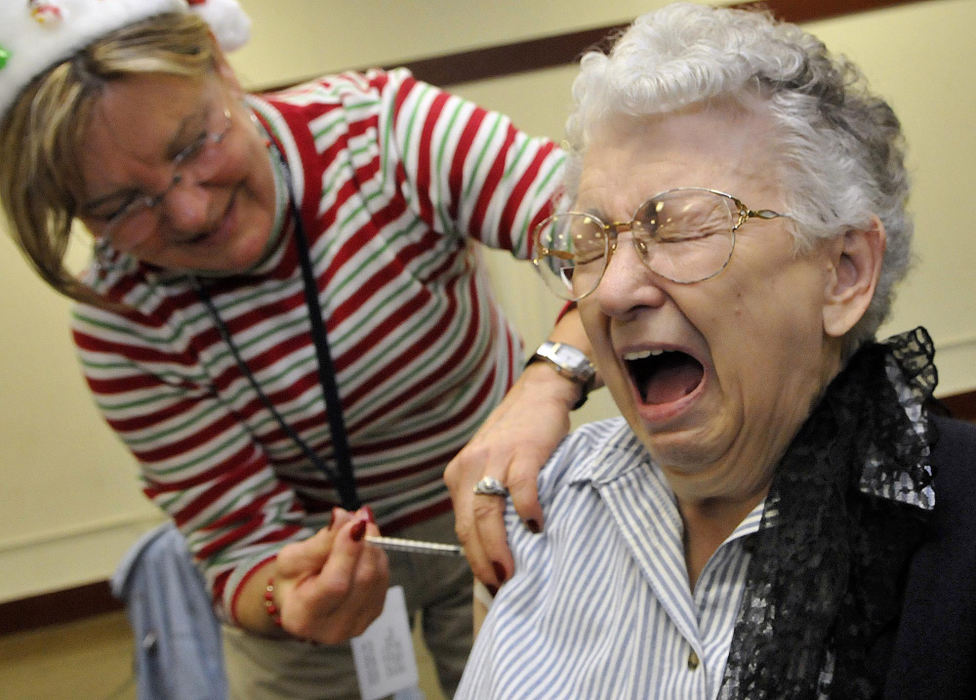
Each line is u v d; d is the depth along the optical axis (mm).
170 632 1813
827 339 870
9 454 3377
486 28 3129
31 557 3457
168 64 979
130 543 3520
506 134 1290
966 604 731
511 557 1085
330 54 3119
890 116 879
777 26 869
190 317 1269
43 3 935
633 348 866
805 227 808
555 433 1167
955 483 796
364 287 1301
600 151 877
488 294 1524
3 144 997
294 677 1547
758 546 828
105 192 1028
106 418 1325
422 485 1516
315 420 1362
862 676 756
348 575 1183
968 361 3316
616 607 941
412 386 1380
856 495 816
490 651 1004
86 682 3105
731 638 846
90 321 1275
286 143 1233
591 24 3143
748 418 848
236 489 1354
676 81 808
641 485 993
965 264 3266
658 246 829
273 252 1247
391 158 1297
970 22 3100
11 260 3240
